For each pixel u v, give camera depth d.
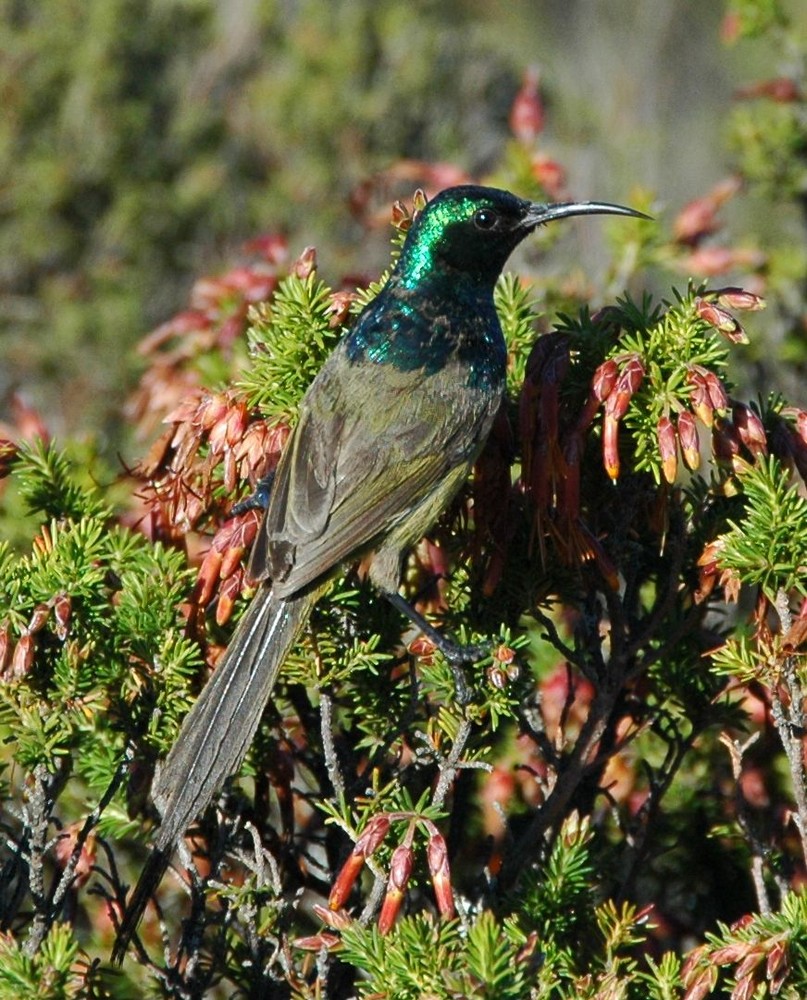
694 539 9.97
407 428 10.20
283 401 10.43
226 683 9.18
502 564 9.68
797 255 17.20
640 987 8.83
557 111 23.39
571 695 10.31
